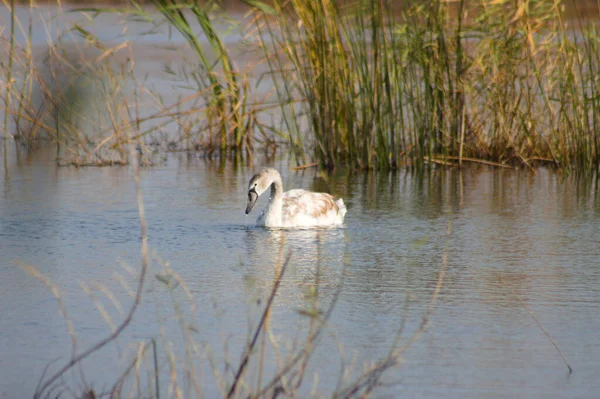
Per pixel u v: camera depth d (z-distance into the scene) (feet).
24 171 65.00
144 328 31.32
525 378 27.07
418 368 27.84
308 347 25.20
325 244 44.11
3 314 32.76
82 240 44.47
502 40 66.95
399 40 65.77
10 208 52.11
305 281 37.24
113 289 35.96
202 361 28.40
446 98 67.21
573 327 31.53
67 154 71.77
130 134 73.87
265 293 35.35
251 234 46.39
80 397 25.90
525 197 56.49
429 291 35.86
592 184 61.41
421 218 50.29
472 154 70.59
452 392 26.04
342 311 33.22
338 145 68.13
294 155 73.77
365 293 35.55
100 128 73.41
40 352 29.22
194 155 73.61
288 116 80.43
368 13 65.72
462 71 66.74
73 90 75.41
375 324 31.76
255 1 65.21
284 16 65.72
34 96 78.89
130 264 39.83
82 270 38.83
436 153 69.46
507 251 42.45
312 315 24.93
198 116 78.89
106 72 74.54
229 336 30.30
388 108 66.64
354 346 29.58
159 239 44.83
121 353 29.14
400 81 66.59
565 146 65.67
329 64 66.23
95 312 33.06
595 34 63.36
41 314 32.83
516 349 29.43
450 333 30.89
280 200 48.29
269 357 28.66
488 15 65.41
